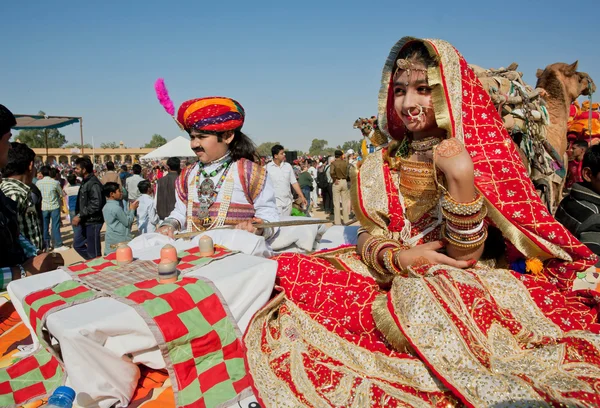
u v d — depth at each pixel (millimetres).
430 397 1486
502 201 1903
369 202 2273
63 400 1595
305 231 3635
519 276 1879
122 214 7242
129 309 1737
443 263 1893
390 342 1713
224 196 3064
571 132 5129
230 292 2021
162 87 3170
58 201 10062
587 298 1899
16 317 2561
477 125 1969
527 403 1279
